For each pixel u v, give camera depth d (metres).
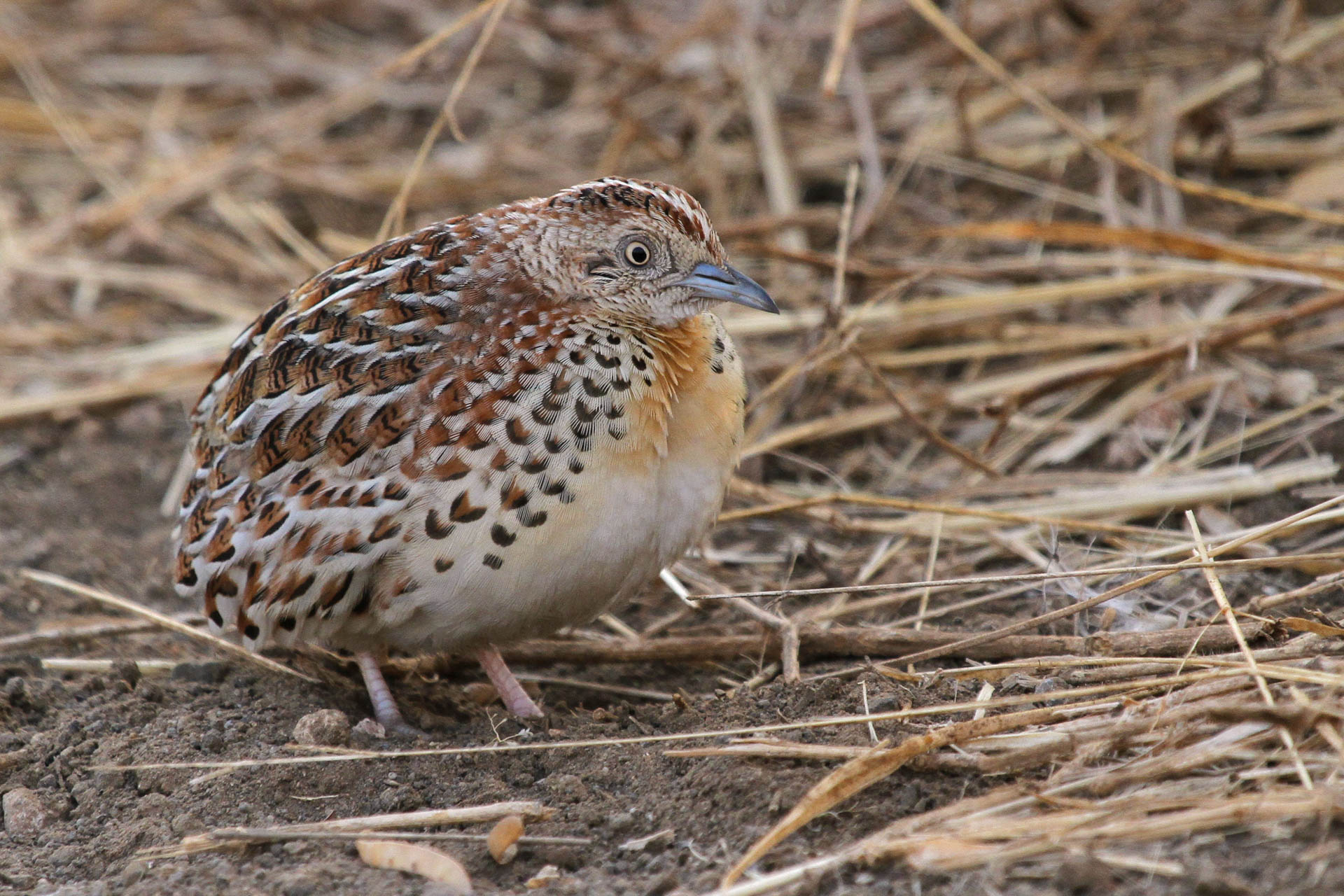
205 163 16.75
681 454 8.48
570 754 8.18
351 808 8.02
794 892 6.59
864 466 12.12
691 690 9.56
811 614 10.11
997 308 12.91
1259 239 13.36
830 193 15.36
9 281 15.41
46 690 9.45
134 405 14.00
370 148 16.91
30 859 7.79
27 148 17.53
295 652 9.88
